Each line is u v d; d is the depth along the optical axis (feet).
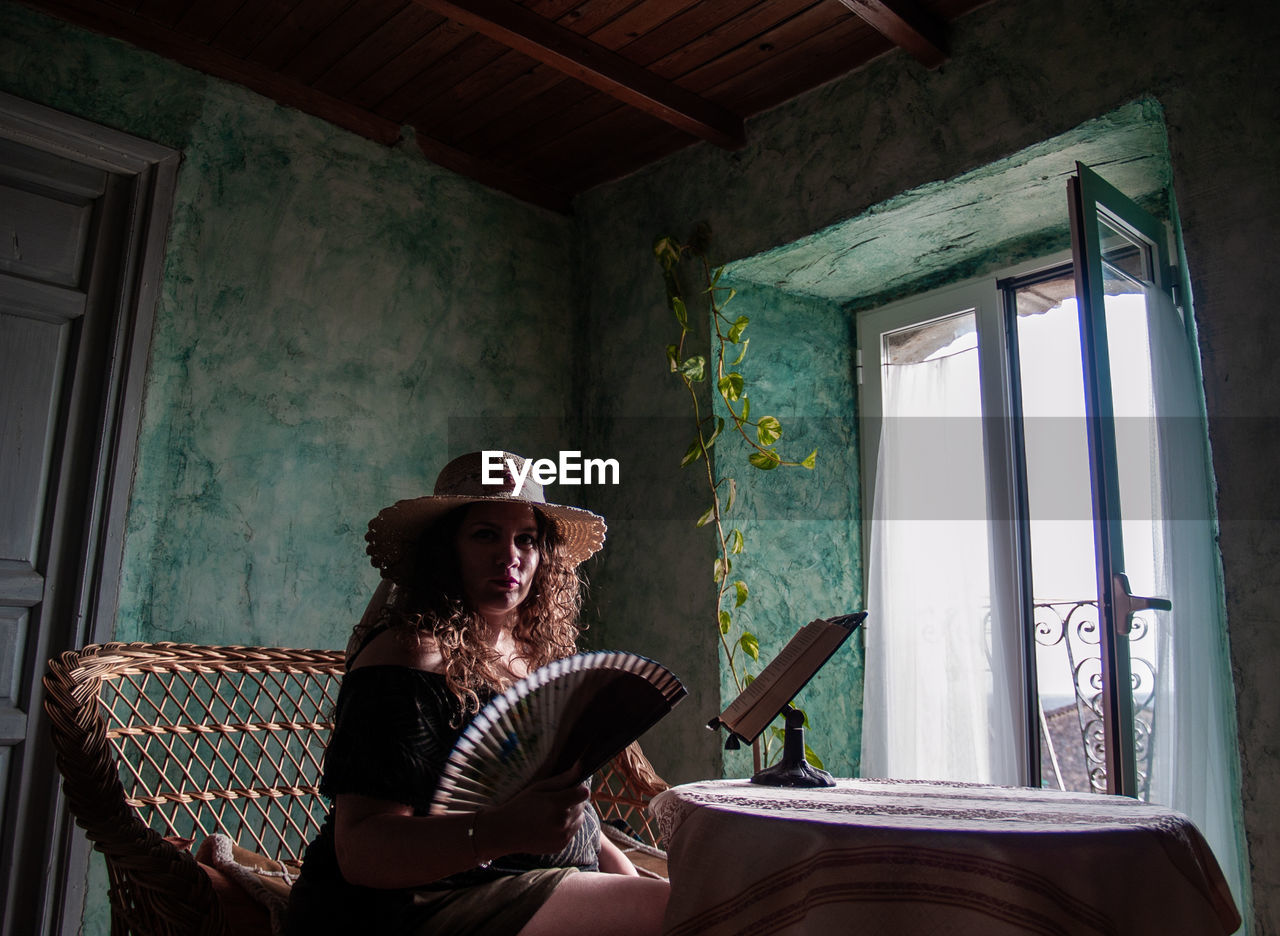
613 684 4.63
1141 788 8.05
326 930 4.93
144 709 9.13
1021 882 3.93
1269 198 7.55
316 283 10.98
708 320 11.78
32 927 8.45
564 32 10.03
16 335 9.14
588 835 5.91
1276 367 7.38
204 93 10.41
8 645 8.75
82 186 9.62
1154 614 8.11
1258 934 7.02
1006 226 10.81
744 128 11.76
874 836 4.16
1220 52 7.95
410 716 4.93
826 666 11.93
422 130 12.19
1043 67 9.06
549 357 13.14
